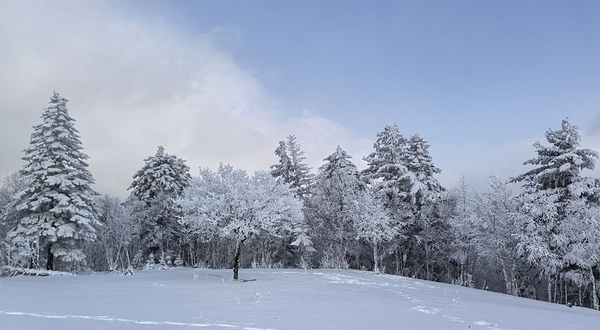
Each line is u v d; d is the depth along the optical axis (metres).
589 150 30.47
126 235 41.31
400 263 43.50
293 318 10.52
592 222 26.56
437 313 12.36
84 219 31.11
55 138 32.44
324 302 14.07
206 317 10.49
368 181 45.62
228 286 19.30
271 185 24.34
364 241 40.06
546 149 32.19
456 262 39.78
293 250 46.06
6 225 35.22
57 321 9.70
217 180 24.69
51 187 31.86
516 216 30.05
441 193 40.75
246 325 9.42
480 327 10.09
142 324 9.37
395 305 13.81
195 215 24.53
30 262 29.98
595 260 25.80
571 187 29.78
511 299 21.67
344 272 31.45
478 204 34.84
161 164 47.38
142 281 22.14
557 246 28.66
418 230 41.72
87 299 14.20
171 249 45.47
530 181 32.50
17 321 9.66
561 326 11.20
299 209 25.30
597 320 13.29
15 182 38.56
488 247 32.72
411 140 45.97
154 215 43.62
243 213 23.02
